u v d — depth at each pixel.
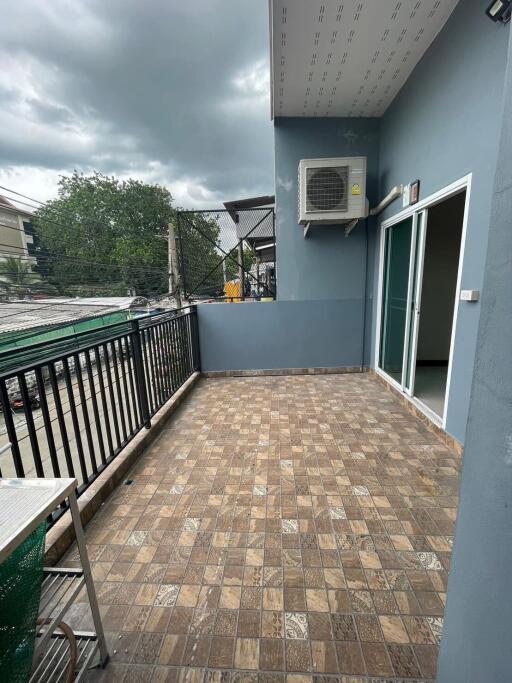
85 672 1.03
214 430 2.85
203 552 1.55
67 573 1.04
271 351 4.49
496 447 0.64
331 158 3.58
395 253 3.59
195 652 1.13
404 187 3.12
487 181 1.96
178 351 3.68
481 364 0.69
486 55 1.91
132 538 1.64
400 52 2.67
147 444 2.59
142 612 1.26
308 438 2.65
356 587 1.35
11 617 0.70
